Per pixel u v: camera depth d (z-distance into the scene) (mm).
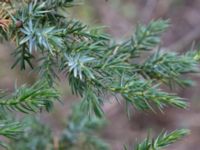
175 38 2082
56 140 717
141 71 494
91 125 736
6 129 402
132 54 504
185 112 2033
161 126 1983
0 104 404
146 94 422
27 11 419
